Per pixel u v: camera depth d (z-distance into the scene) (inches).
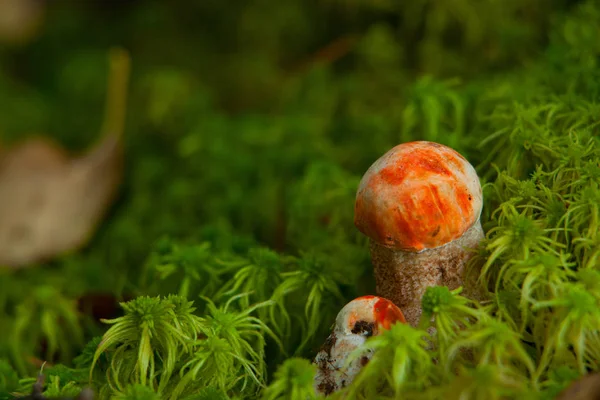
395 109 20.0
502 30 20.0
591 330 14.0
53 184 21.0
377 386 14.2
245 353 15.2
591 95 17.0
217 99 23.6
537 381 14.1
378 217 14.2
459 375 13.9
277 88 23.1
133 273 19.9
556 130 16.5
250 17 23.0
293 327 16.0
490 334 13.8
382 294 14.9
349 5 21.2
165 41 24.5
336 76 21.7
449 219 14.1
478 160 16.8
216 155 20.9
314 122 20.6
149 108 22.9
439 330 14.0
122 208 22.2
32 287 19.5
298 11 22.5
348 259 16.5
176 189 20.8
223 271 16.3
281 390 13.9
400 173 14.1
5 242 20.4
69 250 20.8
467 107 18.1
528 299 14.0
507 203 15.1
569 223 14.9
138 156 22.8
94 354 15.2
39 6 26.4
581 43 17.9
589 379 13.5
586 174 15.1
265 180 20.4
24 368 17.1
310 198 18.9
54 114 24.8
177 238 20.3
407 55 21.0
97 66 24.8
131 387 14.2
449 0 20.2
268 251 16.3
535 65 18.8
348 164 20.0
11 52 26.3
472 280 14.7
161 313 14.6
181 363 14.8
